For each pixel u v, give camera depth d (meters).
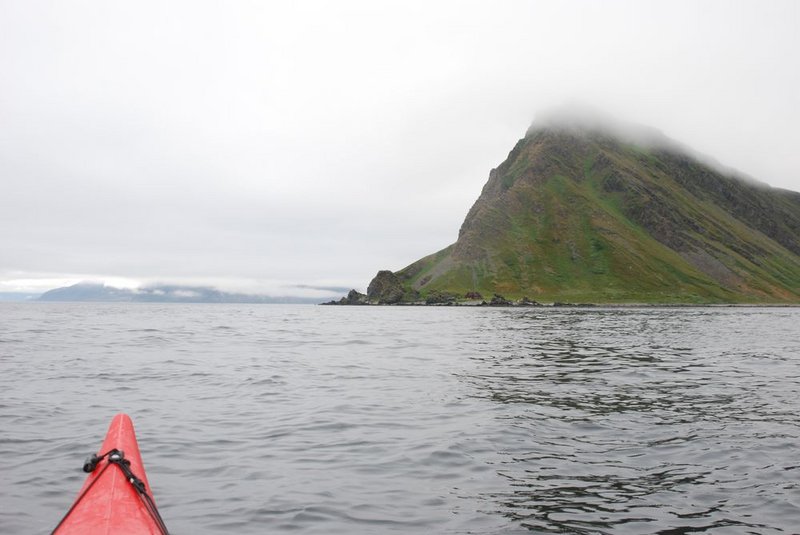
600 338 42.62
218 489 9.60
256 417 14.86
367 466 10.83
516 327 58.59
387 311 132.75
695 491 9.36
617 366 25.20
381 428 13.68
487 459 11.18
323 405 16.41
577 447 11.95
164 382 20.33
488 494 9.34
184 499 9.12
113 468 7.26
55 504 8.85
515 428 13.52
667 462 10.89
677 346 35.53
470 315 99.88
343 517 8.45
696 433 13.01
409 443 12.35
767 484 9.68
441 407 16.06
